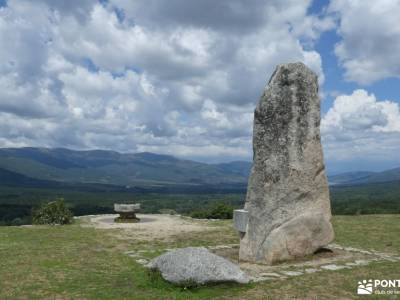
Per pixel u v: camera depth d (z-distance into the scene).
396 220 22.97
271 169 13.43
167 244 16.64
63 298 9.39
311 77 13.88
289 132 13.41
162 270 10.43
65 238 17.75
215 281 9.92
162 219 26.77
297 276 11.20
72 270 11.88
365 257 13.84
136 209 25.73
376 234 18.52
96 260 13.27
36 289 10.02
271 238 13.03
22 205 65.00
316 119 13.89
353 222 22.34
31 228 21.16
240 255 13.63
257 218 13.41
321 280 10.77
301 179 13.44
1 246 15.54
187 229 21.14
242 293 9.61
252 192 13.69
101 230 20.61
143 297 9.37
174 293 9.55
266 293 9.64
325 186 14.05
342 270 11.89
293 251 13.34
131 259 13.48
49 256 13.78
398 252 14.73
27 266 12.29
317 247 13.88
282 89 13.61
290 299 9.27
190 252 10.50
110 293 9.70
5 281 10.67
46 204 24.31
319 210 13.85
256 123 13.91
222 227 21.95
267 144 13.60
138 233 19.66
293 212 13.35
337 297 9.43
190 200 86.12
